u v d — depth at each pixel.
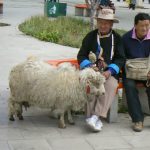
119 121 6.42
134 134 6.04
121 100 6.90
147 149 5.63
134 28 6.44
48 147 5.55
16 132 5.91
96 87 5.91
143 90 6.62
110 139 5.85
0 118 6.30
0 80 7.96
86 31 14.39
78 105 6.01
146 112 6.69
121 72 6.44
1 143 5.60
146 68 6.28
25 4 27.77
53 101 5.96
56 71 5.99
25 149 5.48
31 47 11.24
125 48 6.45
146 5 35.94
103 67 6.22
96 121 6.01
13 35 13.13
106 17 6.17
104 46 6.30
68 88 5.88
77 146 5.62
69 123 6.21
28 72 6.00
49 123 6.22
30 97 6.05
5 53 10.26
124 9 29.98
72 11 24.66
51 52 10.71
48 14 19.73
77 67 6.51
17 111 6.22
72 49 11.29
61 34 13.11
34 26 14.69
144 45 6.39
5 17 18.36
